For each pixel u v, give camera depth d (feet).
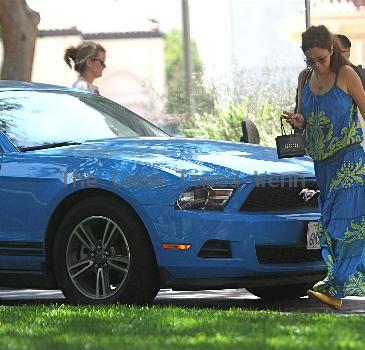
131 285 51.60
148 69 263.90
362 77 56.85
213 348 34.14
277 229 51.03
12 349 34.63
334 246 50.98
